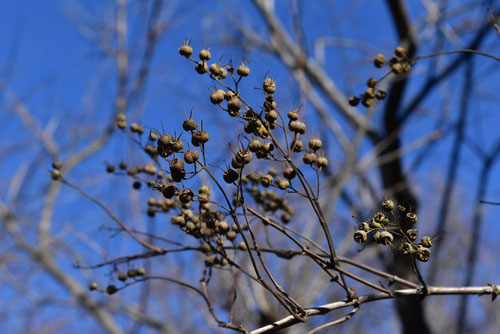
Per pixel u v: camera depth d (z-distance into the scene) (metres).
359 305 2.05
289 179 2.10
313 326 7.84
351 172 6.24
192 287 2.43
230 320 2.38
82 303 7.12
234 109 1.92
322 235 6.05
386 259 5.67
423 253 1.86
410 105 6.29
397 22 6.00
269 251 2.66
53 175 2.80
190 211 2.48
